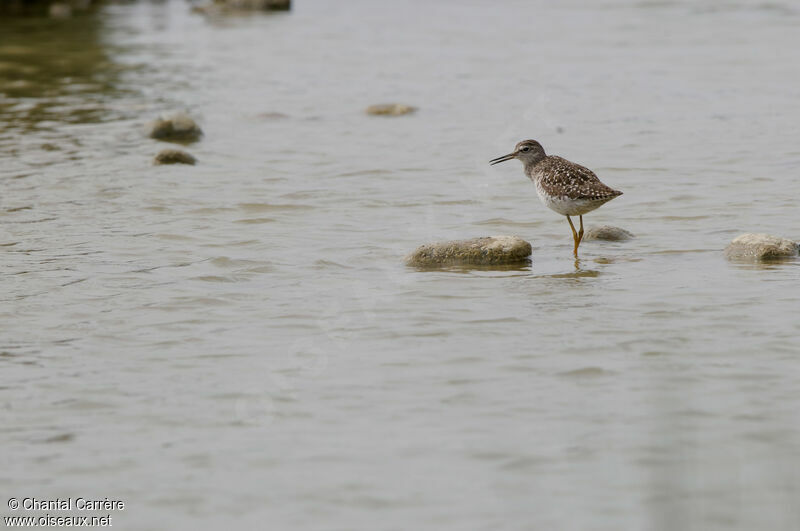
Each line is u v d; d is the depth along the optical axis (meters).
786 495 8.77
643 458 9.52
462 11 47.16
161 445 10.05
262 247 16.69
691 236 17.00
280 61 35.38
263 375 11.62
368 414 10.62
